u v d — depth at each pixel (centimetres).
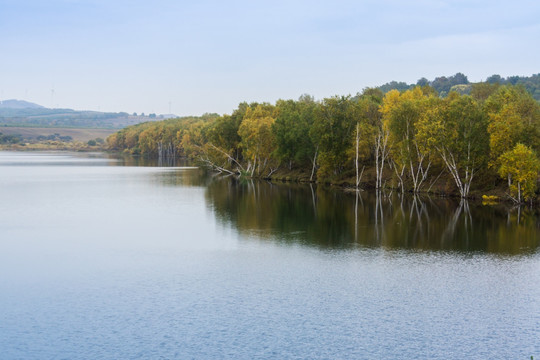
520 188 7600
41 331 2936
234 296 3472
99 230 5744
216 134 14850
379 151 11025
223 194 9338
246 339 2814
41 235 5469
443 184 9206
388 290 3584
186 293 3538
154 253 4662
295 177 12406
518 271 4044
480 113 8081
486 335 2861
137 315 3152
